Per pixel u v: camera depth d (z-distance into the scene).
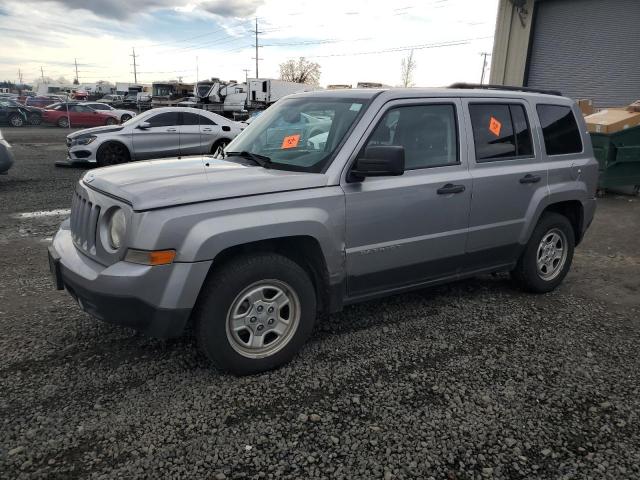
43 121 30.86
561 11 14.57
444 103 4.08
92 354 3.59
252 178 3.30
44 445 2.65
